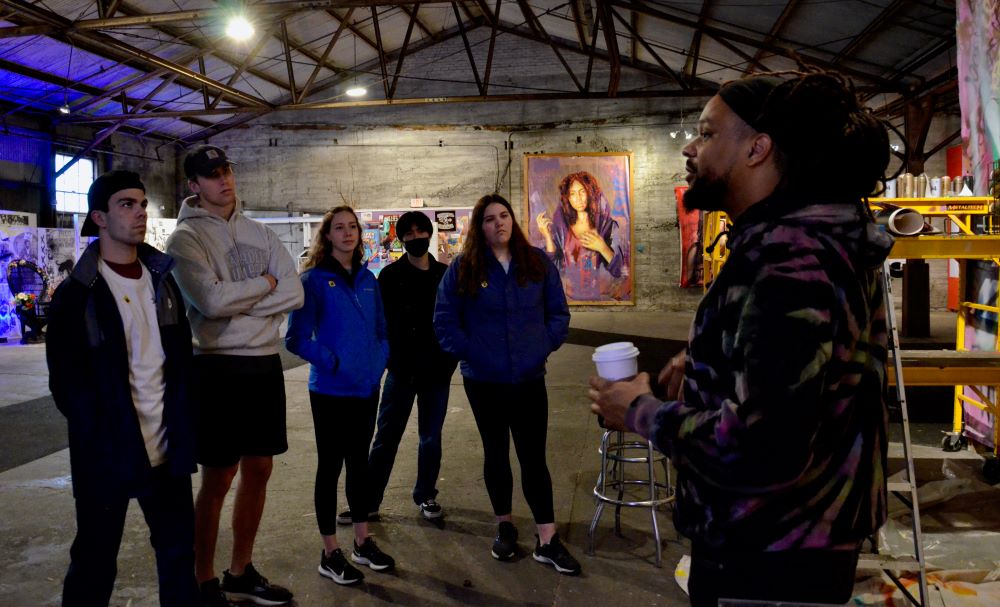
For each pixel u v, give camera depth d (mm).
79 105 12812
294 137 15922
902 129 12852
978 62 4547
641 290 14992
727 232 1056
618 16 10742
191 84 13781
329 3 9852
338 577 2857
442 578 2900
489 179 15391
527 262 2957
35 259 11711
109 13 9328
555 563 2934
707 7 9797
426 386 3475
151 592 2797
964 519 3303
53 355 2033
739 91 1011
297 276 2705
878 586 2551
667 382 1372
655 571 2916
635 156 14891
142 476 2100
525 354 2904
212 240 2541
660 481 4020
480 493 3922
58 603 2727
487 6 13828
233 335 2488
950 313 13625
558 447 4770
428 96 15523
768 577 967
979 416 4262
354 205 15766
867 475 967
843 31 9664
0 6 9266
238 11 9414
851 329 898
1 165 12117
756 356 850
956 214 4418
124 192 2102
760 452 833
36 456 4766
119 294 2133
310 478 4230
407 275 3492
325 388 2877
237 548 2693
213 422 2457
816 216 926
